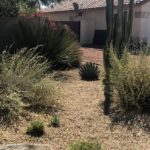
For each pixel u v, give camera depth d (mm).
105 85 4172
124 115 3455
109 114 3494
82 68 5461
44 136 2934
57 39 6105
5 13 7625
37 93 3582
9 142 2770
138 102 3541
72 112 3537
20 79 3535
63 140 2883
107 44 5152
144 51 3971
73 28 13484
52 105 3668
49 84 3648
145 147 2812
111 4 5246
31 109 3498
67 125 3201
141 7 11602
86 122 3295
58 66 6055
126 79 3584
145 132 3107
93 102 3883
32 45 5922
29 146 2613
